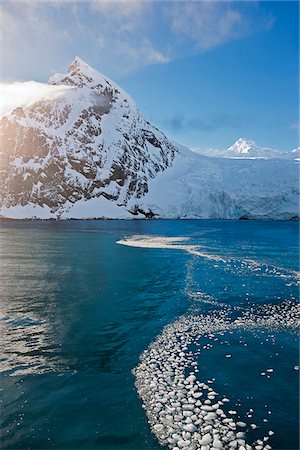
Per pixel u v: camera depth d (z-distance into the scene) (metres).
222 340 13.73
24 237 57.38
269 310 17.55
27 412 8.93
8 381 10.45
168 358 12.10
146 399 9.51
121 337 14.09
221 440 7.85
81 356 12.27
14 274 26.50
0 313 17.08
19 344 13.30
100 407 9.15
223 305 18.52
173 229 80.62
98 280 24.59
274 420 8.57
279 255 37.41
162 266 30.28
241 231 74.69
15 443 7.83
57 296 20.31
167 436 8.04
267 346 13.12
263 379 10.60
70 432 8.20
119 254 37.41
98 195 152.62
